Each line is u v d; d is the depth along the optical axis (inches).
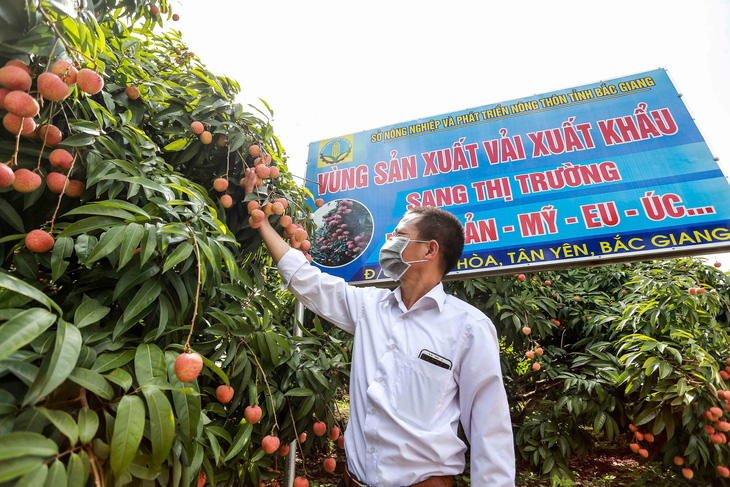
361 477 39.2
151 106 52.9
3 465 19.1
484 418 36.9
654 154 78.1
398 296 47.3
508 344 122.5
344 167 95.7
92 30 39.9
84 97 40.8
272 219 59.5
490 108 92.2
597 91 86.7
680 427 99.1
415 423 37.8
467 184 86.4
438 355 40.0
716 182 72.5
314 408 62.3
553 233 77.6
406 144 94.1
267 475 58.7
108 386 27.3
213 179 59.4
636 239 72.8
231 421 53.4
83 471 22.1
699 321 102.2
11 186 34.5
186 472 32.2
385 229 87.3
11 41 32.7
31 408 23.6
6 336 21.5
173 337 39.8
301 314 77.0
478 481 35.1
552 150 84.5
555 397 123.6
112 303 40.1
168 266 32.7
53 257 31.9
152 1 66.3
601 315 117.6
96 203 33.8
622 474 116.3
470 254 80.4
